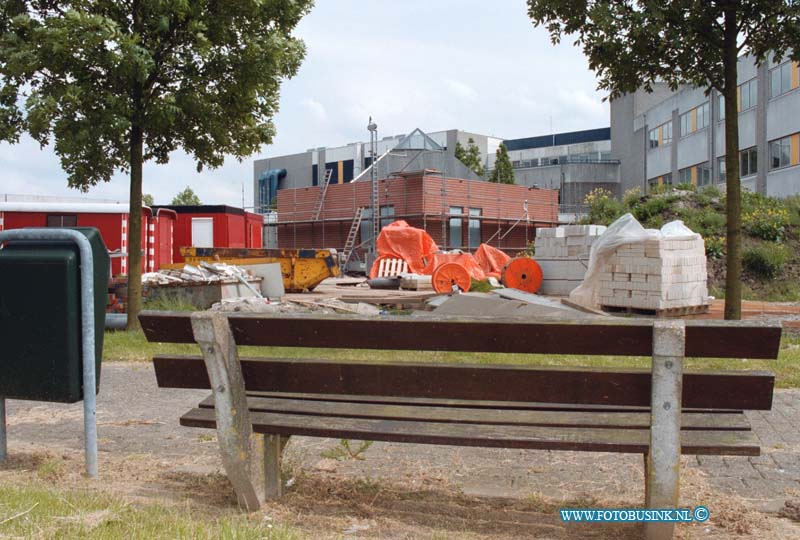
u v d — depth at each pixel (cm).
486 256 2750
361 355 959
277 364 389
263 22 1198
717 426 360
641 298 1439
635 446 344
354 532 371
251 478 394
